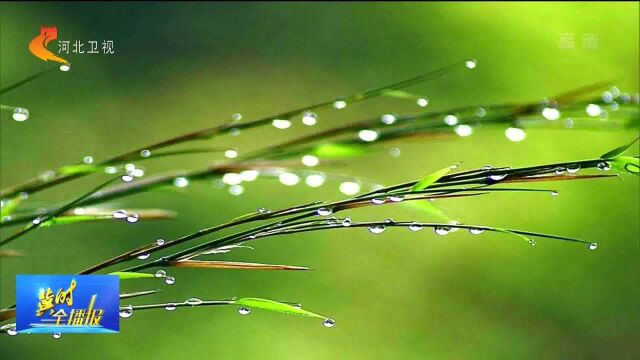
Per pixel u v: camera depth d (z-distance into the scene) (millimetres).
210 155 1852
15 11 2158
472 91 2123
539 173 796
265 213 798
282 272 1637
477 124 810
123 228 1653
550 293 1618
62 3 2230
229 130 828
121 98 2031
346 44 2289
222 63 2193
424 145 1919
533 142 1965
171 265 795
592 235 1729
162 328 1496
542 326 1563
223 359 1454
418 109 2070
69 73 2057
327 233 1729
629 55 2246
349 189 828
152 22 2275
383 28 2350
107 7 2283
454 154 1908
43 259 1553
